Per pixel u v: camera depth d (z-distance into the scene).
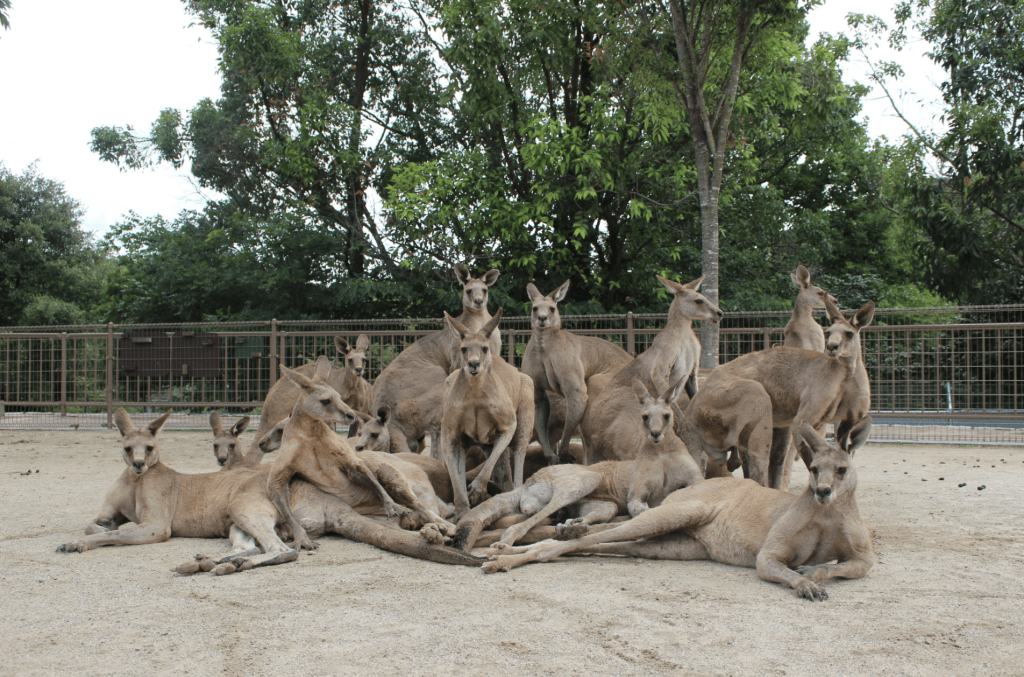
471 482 8.28
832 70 20.70
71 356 20.62
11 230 30.67
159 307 25.69
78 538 6.74
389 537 6.30
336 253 24.03
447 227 21.86
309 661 3.92
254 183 27.03
